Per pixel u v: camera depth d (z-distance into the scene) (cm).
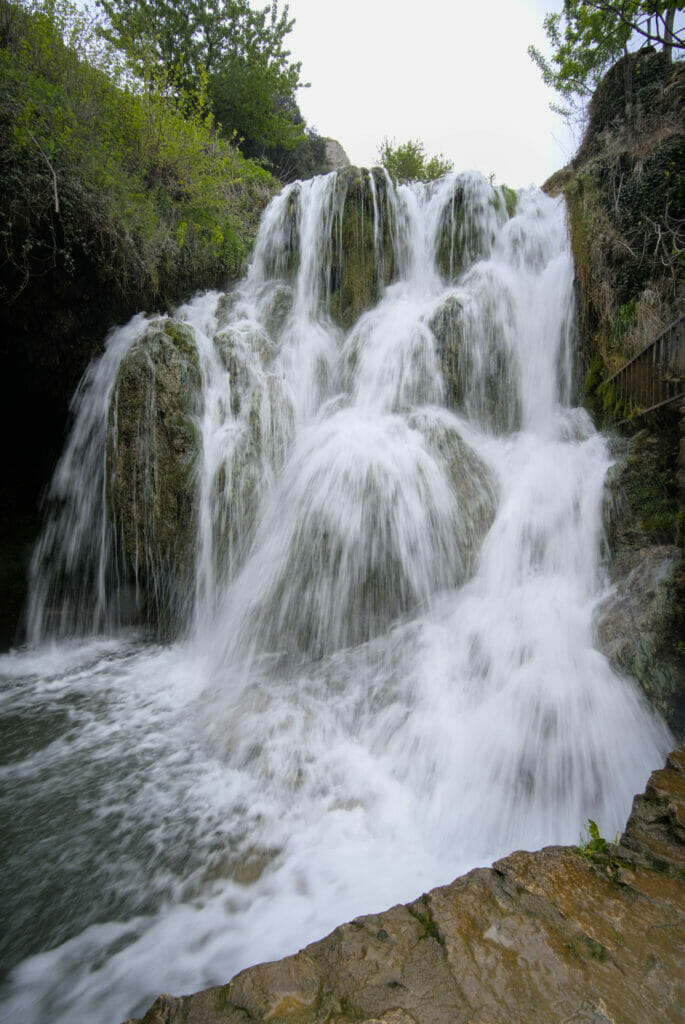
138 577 696
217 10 1491
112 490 679
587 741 362
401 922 201
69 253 676
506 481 608
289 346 817
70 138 666
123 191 753
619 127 746
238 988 179
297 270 953
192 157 926
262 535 630
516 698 407
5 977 270
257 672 541
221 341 754
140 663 632
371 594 550
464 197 913
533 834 347
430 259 937
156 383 666
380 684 484
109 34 783
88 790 411
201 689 560
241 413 704
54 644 703
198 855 348
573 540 513
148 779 423
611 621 407
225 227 985
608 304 642
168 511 657
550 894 210
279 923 296
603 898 208
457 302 743
